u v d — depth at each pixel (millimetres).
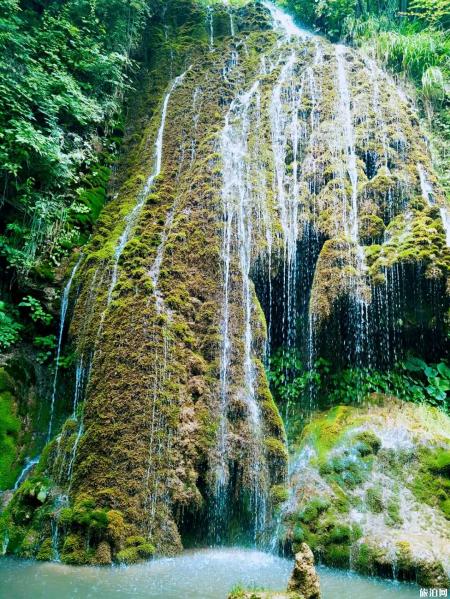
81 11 10586
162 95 10633
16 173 7402
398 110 8617
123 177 9406
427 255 6504
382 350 6832
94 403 5570
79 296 7055
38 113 8703
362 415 6242
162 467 5188
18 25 8875
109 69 10016
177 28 12461
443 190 8062
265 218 7441
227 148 8320
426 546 4547
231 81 10203
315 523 5012
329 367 6809
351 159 8023
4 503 5484
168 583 4125
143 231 7230
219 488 5438
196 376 5930
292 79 9648
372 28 12195
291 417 6609
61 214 8055
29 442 6430
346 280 6668
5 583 4051
